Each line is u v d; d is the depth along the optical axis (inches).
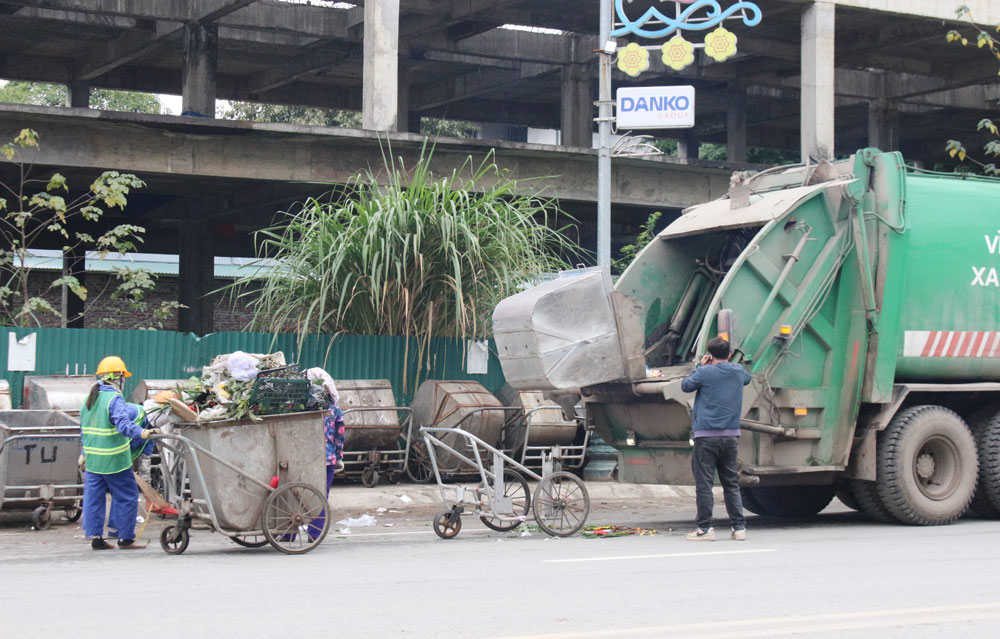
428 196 603.5
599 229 593.3
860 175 451.5
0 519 488.4
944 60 1165.1
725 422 398.9
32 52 1227.2
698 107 1411.2
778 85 1263.5
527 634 229.5
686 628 235.0
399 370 615.5
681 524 472.7
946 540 395.5
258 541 409.7
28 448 452.4
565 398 472.1
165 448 408.8
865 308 441.4
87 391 515.2
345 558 362.3
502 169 824.3
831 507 564.4
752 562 338.0
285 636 228.4
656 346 482.9
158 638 226.7
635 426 456.4
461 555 366.3
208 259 1164.5
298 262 601.6
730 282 426.3
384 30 760.3
